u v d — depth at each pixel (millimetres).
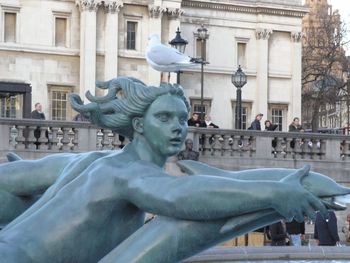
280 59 101812
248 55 100562
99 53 89688
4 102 57312
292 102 101812
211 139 37125
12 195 5172
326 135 38219
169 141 4719
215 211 4293
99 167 4688
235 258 12312
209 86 97438
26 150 33469
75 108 4855
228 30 99375
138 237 4461
